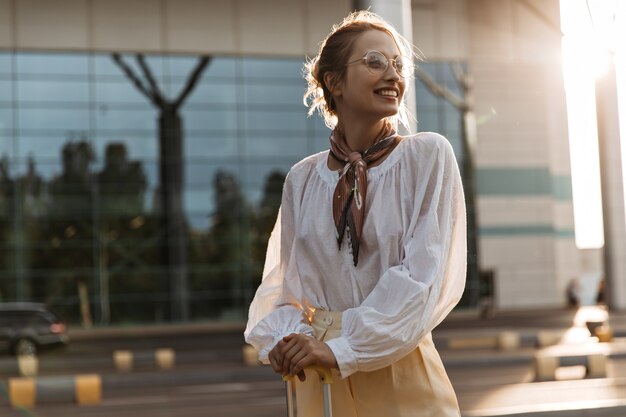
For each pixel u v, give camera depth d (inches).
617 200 1576.0
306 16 1515.7
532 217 1841.8
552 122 2117.4
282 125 1640.0
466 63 1711.4
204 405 569.0
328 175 104.1
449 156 97.1
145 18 1509.6
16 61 1555.1
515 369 722.2
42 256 1566.2
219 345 1181.7
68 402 599.5
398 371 98.0
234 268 1626.5
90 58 1579.7
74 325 1567.4
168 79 1604.3
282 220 110.9
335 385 100.8
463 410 482.9
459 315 1718.8
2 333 1194.6
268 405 553.6
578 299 1868.8
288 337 93.1
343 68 102.0
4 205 1555.1
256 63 1632.6
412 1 1519.4
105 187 1590.8
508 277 1833.2
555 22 1440.7
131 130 1598.2
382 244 97.6
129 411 551.8
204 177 1622.8
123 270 1592.0
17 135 1556.3
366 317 91.6
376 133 103.0
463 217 99.0
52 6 1472.7
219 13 1520.7
